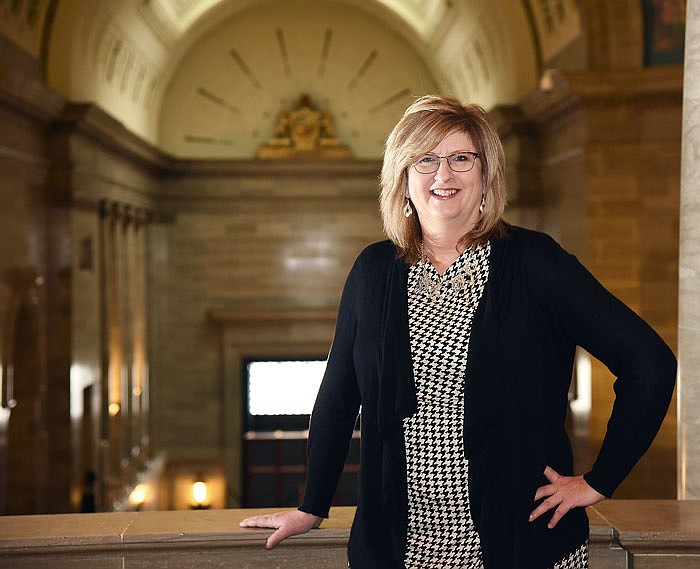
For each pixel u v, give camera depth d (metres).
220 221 25.53
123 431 21.75
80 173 17.16
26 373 15.93
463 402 2.30
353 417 2.60
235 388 25.42
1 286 14.14
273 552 2.96
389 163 2.39
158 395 25.52
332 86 25.91
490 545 2.31
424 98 2.38
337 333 2.54
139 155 21.83
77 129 16.77
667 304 15.33
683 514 3.11
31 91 14.47
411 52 25.83
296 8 25.38
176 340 25.59
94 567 2.96
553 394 2.35
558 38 17.14
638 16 14.99
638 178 15.33
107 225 20.27
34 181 15.94
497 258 2.34
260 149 25.55
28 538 2.91
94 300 18.67
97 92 19.28
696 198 3.56
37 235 16.14
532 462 2.30
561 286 2.29
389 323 2.35
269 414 25.75
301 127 25.48
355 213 25.67
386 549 2.41
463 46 22.08
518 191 19.00
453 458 2.32
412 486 2.37
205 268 25.58
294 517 2.80
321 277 25.70
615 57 15.16
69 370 16.81
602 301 2.28
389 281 2.41
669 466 14.45
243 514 3.12
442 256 2.40
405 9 24.03
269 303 25.69
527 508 2.30
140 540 2.93
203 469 25.48
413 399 2.30
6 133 14.39
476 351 2.28
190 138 25.86
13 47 15.15
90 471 16.92
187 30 23.80
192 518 3.08
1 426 14.20
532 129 18.91
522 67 18.58
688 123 3.62
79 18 16.69
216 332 25.59
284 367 25.69
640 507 3.19
